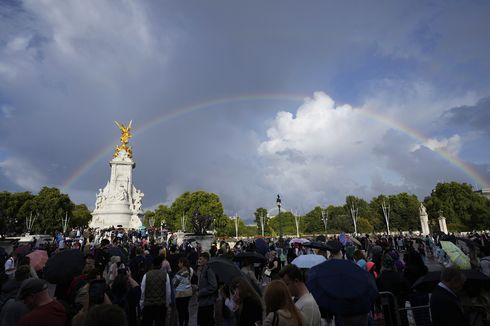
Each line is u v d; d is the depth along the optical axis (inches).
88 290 224.5
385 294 296.8
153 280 334.3
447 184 3599.9
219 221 4013.3
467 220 3383.4
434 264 1119.0
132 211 3014.3
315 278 202.2
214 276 339.3
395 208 4274.1
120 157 3267.7
